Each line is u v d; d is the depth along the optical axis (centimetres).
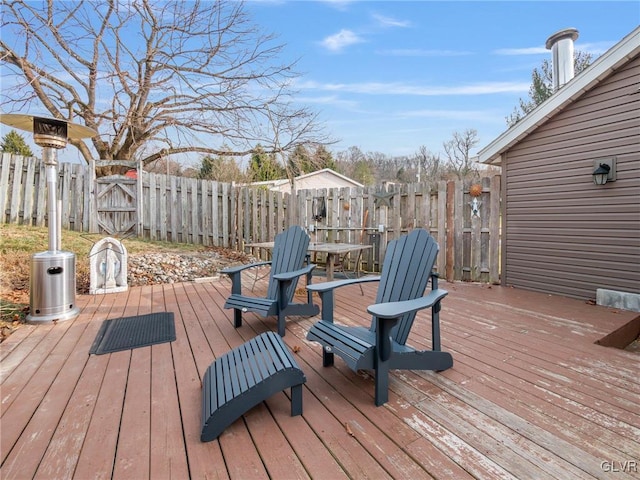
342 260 607
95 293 454
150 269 552
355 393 200
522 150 472
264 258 770
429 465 140
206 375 202
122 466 142
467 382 210
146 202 685
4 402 192
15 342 284
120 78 697
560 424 167
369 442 155
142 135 802
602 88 388
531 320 336
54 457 147
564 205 427
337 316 360
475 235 522
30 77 643
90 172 640
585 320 334
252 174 1377
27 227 574
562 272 432
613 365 232
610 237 386
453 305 393
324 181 1752
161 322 338
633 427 164
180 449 152
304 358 251
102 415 179
